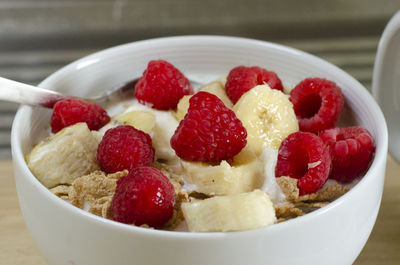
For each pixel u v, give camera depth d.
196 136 0.33
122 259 0.30
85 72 0.40
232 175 0.33
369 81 0.57
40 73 0.56
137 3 0.59
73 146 0.35
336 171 0.35
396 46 0.39
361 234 0.33
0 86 0.36
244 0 0.59
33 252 0.39
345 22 0.59
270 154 0.35
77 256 0.31
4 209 0.41
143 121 0.36
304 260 0.31
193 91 0.39
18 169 0.33
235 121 0.33
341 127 0.38
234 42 0.41
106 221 0.30
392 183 0.42
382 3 0.59
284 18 0.60
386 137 0.34
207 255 0.30
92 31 0.59
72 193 0.33
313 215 0.30
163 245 0.30
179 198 0.32
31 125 0.37
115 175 0.33
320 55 0.58
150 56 0.42
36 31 0.59
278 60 0.41
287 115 0.36
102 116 0.37
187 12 0.59
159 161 0.36
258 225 0.30
